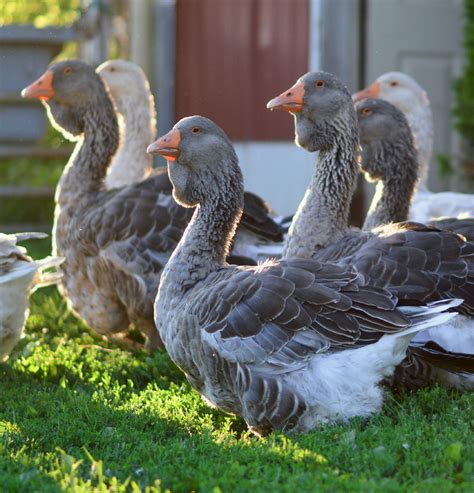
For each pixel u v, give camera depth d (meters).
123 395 6.96
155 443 5.74
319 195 7.16
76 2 22.41
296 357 5.67
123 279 8.06
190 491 5.04
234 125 15.14
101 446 5.79
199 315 5.86
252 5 14.96
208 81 15.02
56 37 14.59
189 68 14.99
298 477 4.96
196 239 6.27
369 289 5.80
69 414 6.30
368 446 5.47
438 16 14.88
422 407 6.11
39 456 5.52
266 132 15.15
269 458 5.30
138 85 10.09
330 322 5.68
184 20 14.90
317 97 7.10
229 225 6.34
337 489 4.86
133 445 5.79
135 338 8.95
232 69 15.06
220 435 5.94
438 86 14.99
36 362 7.61
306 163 15.18
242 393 5.80
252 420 5.86
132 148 10.06
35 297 10.27
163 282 6.29
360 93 10.91
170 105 14.91
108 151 8.69
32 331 8.91
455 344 6.27
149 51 14.79
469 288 6.28
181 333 6.00
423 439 5.50
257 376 5.72
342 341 5.66
